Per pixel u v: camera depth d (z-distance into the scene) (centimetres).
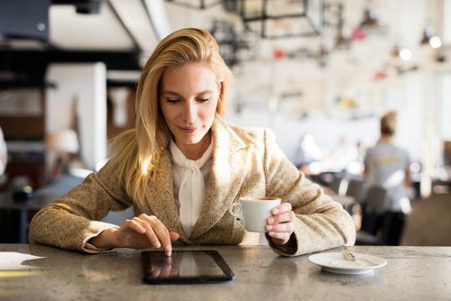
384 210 564
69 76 959
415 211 228
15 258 142
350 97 1079
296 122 1082
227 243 165
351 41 1077
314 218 156
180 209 165
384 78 1078
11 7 405
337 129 1082
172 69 149
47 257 143
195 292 111
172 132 157
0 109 1021
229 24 1066
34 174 945
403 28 1076
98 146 970
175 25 1075
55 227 153
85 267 133
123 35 797
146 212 165
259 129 177
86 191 170
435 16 1070
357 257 137
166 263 131
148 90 155
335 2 1074
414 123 1077
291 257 144
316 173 934
